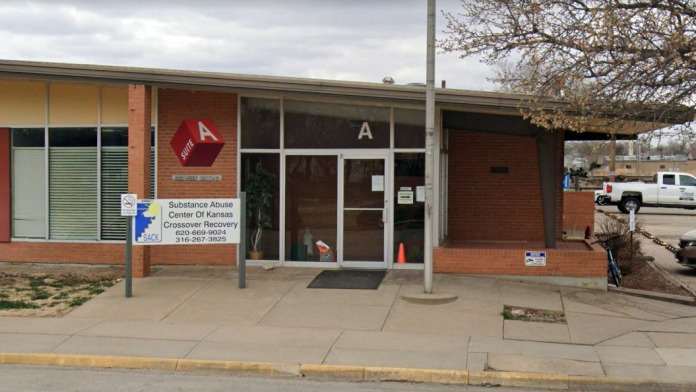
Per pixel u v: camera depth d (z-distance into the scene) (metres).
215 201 11.98
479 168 16.61
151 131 14.12
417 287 12.01
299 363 8.02
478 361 8.11
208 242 11.96
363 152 13.65
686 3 9.26
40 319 10.14
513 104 11.86
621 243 15.67
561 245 15.80
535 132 13.01
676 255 15.59
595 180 56.47
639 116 9.70
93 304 11.00
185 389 7.35
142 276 12.88
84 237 14.67
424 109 13.43
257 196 13.97
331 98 13.29
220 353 8.44
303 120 13.84
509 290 11.86
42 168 14.84
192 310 10.63
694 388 7.30
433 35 11.02
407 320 10.03
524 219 16.48
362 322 9.93
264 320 10.06
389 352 8.48
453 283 12.22
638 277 14.48
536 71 10.29
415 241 13.53
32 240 14.86
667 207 38.38
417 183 13.52
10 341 8.98
